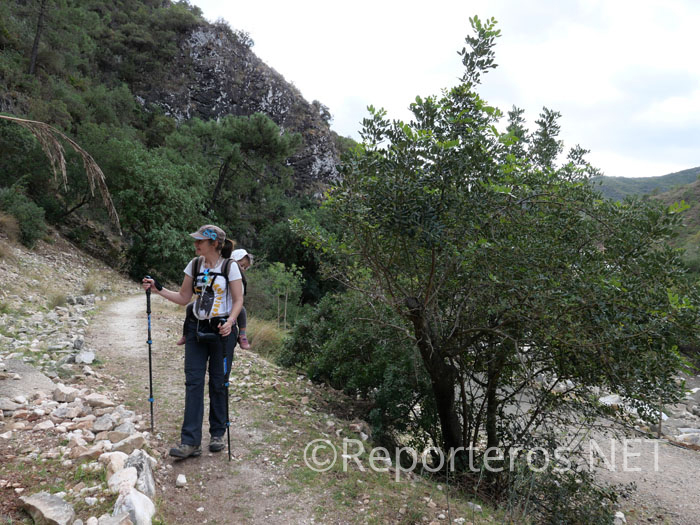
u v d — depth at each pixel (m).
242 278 3.75
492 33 4.10
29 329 7.03
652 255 3.97
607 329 3.83
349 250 4.81
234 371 6.27
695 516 6.16
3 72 23.81
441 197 4.17
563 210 4.48
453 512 3.34
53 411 3.66
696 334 3.62
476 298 4.70
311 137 53.19
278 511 2.96
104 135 21.94
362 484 3.48
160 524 2.52
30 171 19.75
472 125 4.13
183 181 22.73
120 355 6.33
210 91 49.41
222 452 3.67
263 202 40.00
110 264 20.47
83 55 41.75
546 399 5.27
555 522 4.24
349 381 6.30
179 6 55.59
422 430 6.11
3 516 2.27
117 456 2.92
